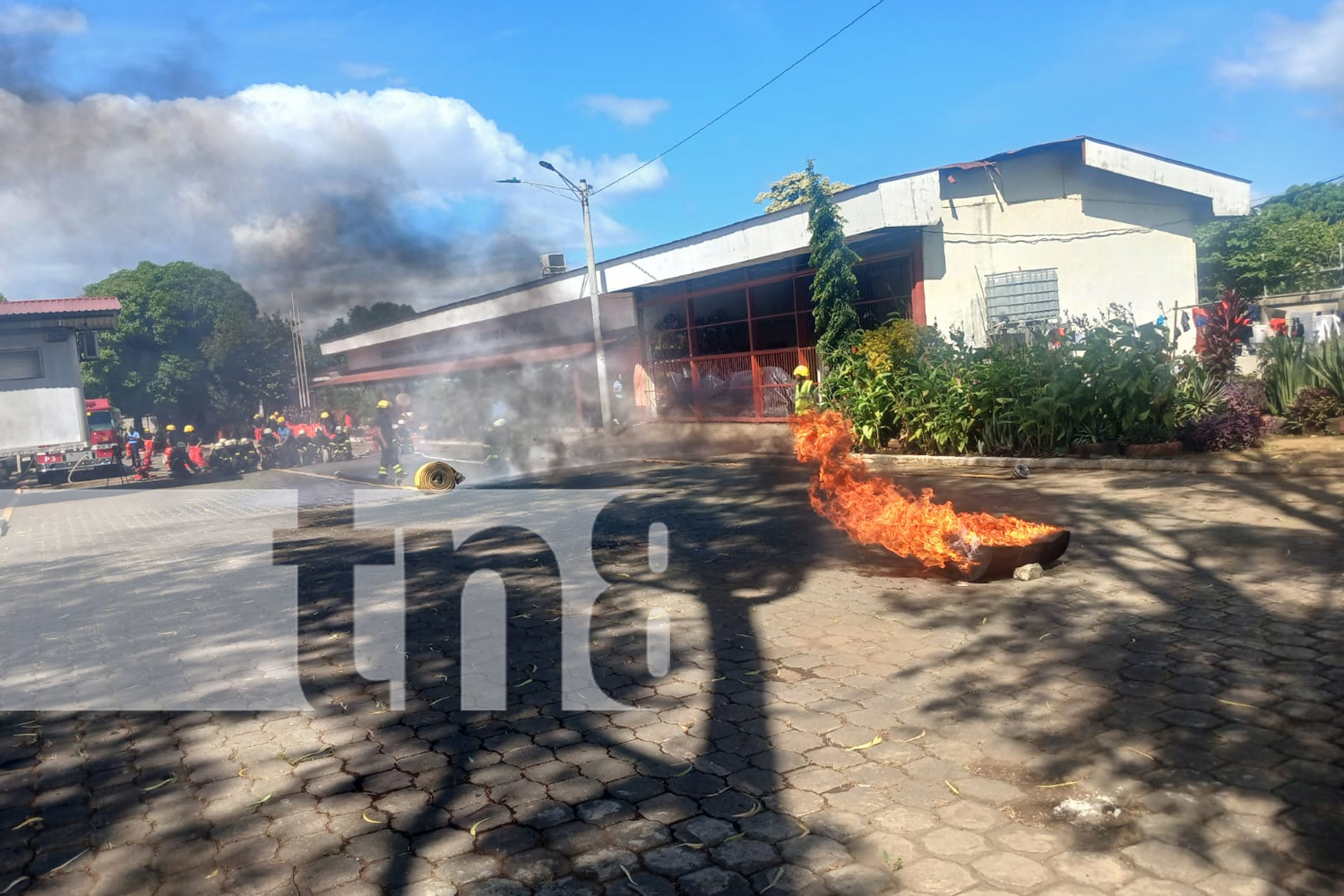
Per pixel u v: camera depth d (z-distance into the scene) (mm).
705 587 7066
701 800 3588
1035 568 6484
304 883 3150
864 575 7062
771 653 5363
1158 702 4207
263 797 3869
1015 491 10305
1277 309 27250
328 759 4254
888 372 15125
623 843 3291
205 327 45500
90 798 3996
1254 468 9867
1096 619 5477
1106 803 3346
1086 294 17219
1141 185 17438
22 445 26641
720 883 3000
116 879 3268
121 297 44125
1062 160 16922
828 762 3850
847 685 4750
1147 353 11430
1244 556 6578
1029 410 12344
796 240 18594
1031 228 16875
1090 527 7992
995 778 3607
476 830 3461
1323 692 4160
